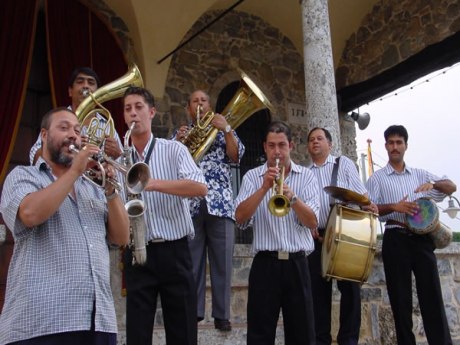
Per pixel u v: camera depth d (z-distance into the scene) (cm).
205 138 534
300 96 1188
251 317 455
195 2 995
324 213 566
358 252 523
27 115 916
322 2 748
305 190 477
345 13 1152
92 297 298
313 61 728
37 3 902
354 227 525
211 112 539
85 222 310
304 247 460
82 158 288
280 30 1188
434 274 587
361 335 674
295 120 1170
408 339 583
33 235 296
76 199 313
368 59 1147
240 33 1138
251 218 468
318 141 581
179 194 386
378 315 688
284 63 1181
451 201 725
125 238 328
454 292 759
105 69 954
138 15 967
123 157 369
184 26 1009
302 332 448
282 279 454
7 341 283
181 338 385
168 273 390
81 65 930
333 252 519
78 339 292
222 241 541
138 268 391
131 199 370
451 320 747
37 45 933
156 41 997
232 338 559
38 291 287
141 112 404
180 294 390
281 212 425
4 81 858
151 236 392
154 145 413
